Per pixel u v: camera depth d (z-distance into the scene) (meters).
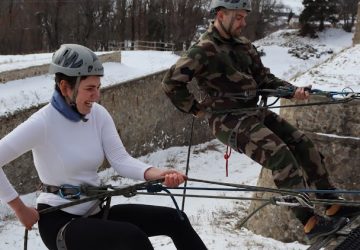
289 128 5.06
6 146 3.42
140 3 55.38
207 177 18.67
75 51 3.50
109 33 54.66
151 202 14.04
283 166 4.55
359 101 8.14
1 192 3.45
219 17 4.98
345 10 61.69
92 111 3.77
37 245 11.96
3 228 12.82
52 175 3.61
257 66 5.26
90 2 52.47
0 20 49.31
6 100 17.41
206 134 26.31
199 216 11.35
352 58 11.92
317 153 4.99
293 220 8.68
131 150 22.53
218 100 5.03
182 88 4.96
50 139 3.55
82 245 3.34
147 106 23.33
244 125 4.80
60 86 3.56
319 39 58.03
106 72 23.89
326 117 8.41
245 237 9.02
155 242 8.81
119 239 3.30
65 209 3.61
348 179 8.23
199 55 4.90
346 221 4.51
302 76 10.49
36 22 51.22
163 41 55.44
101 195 3.53
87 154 3.65
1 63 21.44
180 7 54.75
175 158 22.59
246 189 3.67
